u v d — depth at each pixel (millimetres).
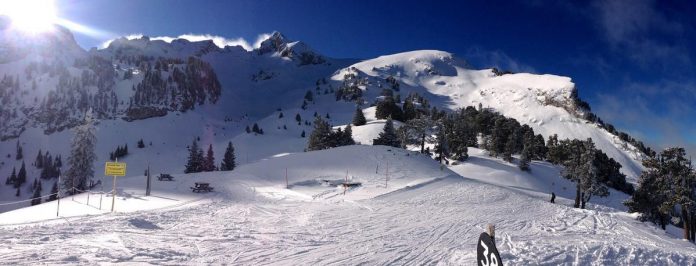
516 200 40938
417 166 61719
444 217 28641
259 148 186250
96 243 15914
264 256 15484
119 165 30047
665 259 15938
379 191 45031
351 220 25891
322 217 26703
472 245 19062
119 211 28641
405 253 16844
